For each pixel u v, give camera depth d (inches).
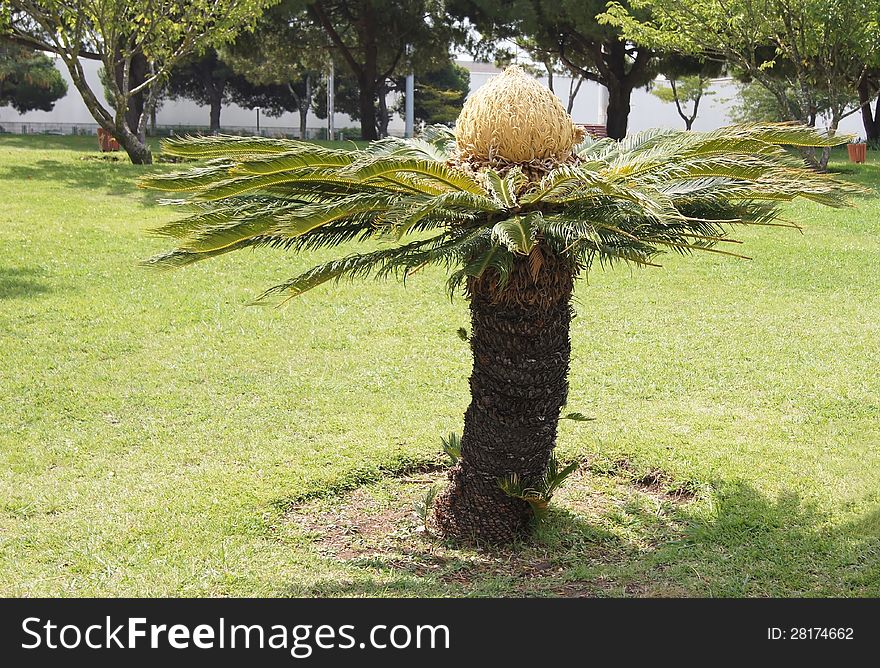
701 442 239.5
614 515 202.7
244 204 179.2
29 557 177.5
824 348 332.2
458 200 148.5
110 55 754.8
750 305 400.8
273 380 294.8
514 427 181.8
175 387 286.4
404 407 270.2
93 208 595.8
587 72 1186.0
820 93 1106.1
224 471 221.1
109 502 202.7
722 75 1197.1
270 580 170.4
